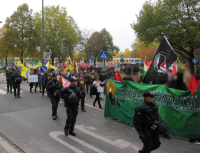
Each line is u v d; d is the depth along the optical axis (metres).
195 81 4.63
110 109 6.98
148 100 3.55
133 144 4.72
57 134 5.38
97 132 5.57
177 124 4.91
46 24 30.14
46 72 11.33
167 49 6.05
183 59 23.55
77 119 6.88
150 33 19.17
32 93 12.59
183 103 4.81
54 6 30.47
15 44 28.61
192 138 4.70
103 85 8.64
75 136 5.24
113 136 5.26
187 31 16.83
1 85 16.89
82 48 34.34
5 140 4.97
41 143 4.75
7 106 8.78
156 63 6.27
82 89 7.95
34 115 7.34
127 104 6.26
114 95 6.81
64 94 5.30
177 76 5.66
